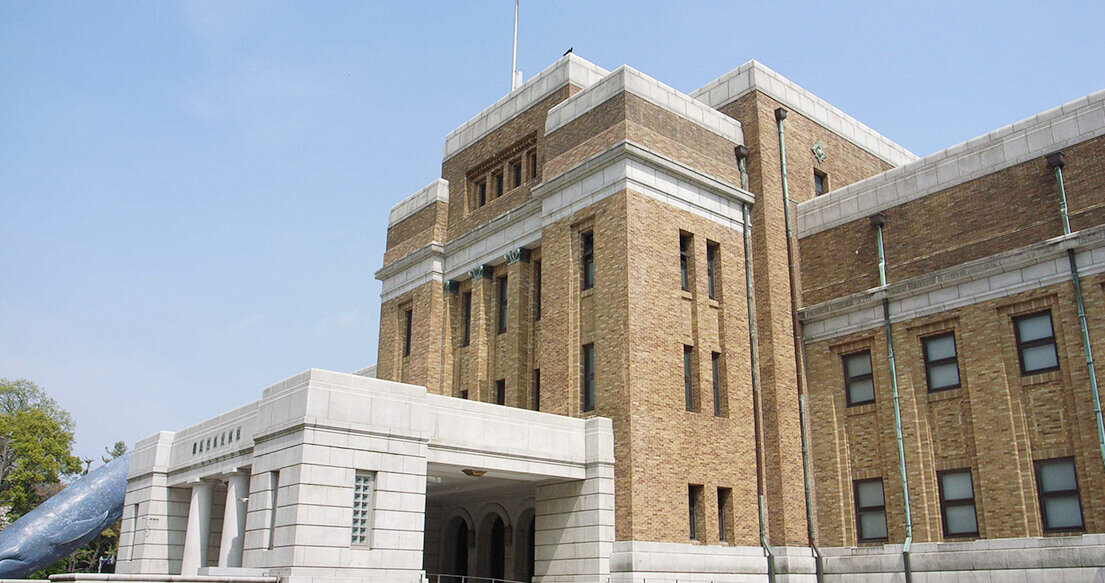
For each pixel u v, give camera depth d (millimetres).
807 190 31109
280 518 20109
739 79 30984
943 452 24984
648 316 25234
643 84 27391
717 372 26969
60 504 36688
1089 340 22406
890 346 26578
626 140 25922
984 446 24031
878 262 27781
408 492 21219
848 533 26391
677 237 26828
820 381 28234
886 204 28094
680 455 24781
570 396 25844
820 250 29453
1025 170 25000
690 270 27219
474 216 33594
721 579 24391
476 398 30094
